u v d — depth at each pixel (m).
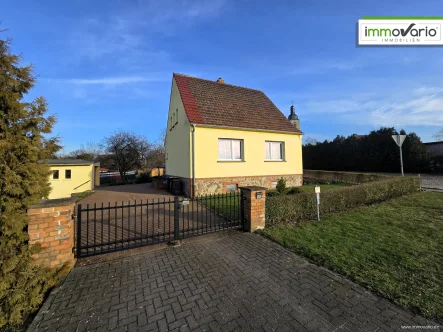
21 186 2.72
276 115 13.87
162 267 3.56
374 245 4.29
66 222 3.38
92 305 2.62
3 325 2.32
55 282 2.96
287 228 5.38
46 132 2.99
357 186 7.88
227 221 5.83
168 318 2.39
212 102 11.99
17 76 2.78
